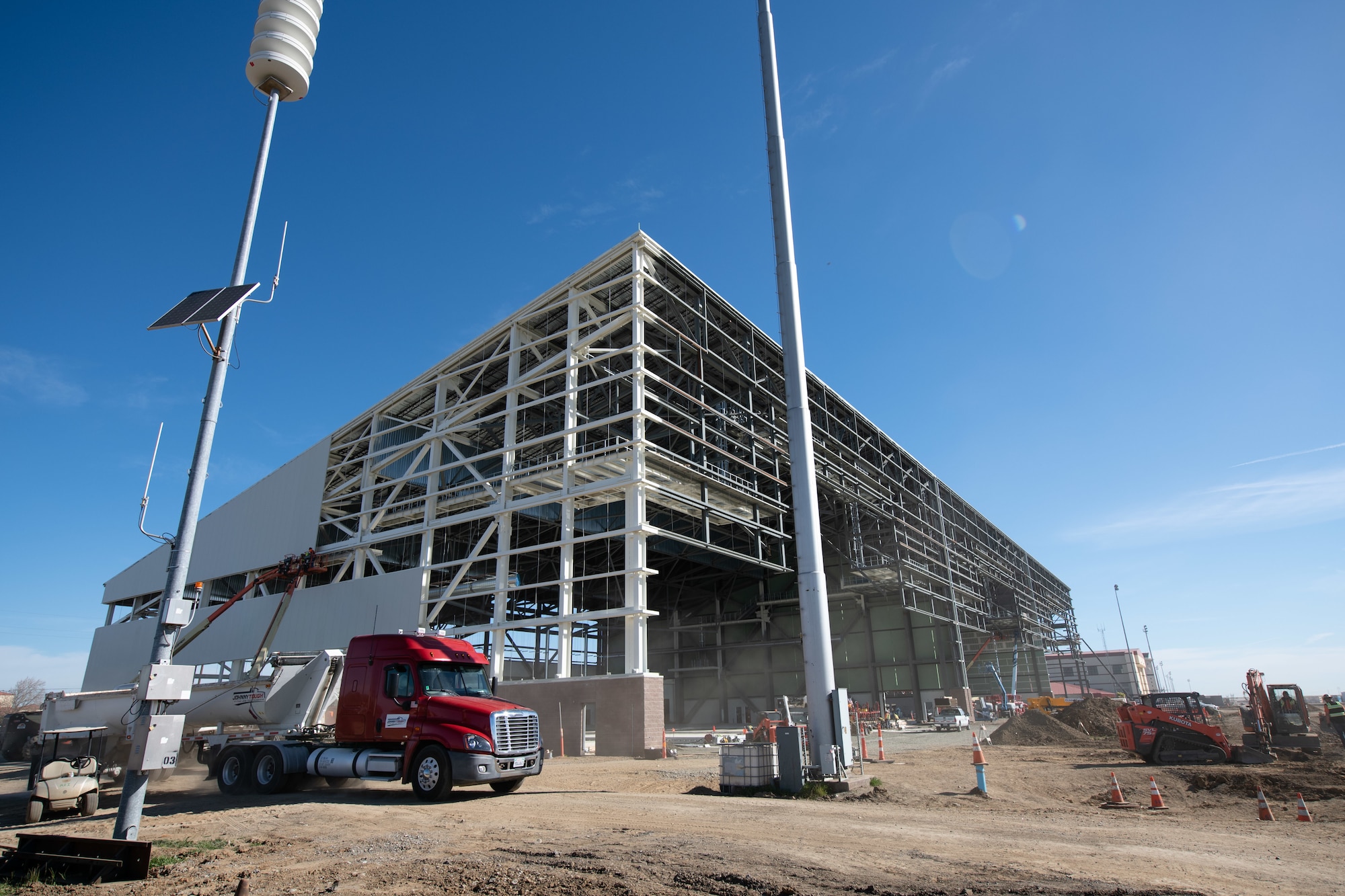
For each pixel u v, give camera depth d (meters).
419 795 15.11
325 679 18.48
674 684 61.72
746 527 40.19
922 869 8.76
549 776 20.62
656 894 7.66
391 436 44.59
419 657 16.56
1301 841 12.10
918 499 61.72
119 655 50.72
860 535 53.19
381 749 16.50
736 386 41.75
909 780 20.19
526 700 31.61
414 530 39.25
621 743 28.75
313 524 44.16
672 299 36.56
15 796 19.45
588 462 33.47
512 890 7.92
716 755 29.80
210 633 46.44
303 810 13.70
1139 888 7.83
